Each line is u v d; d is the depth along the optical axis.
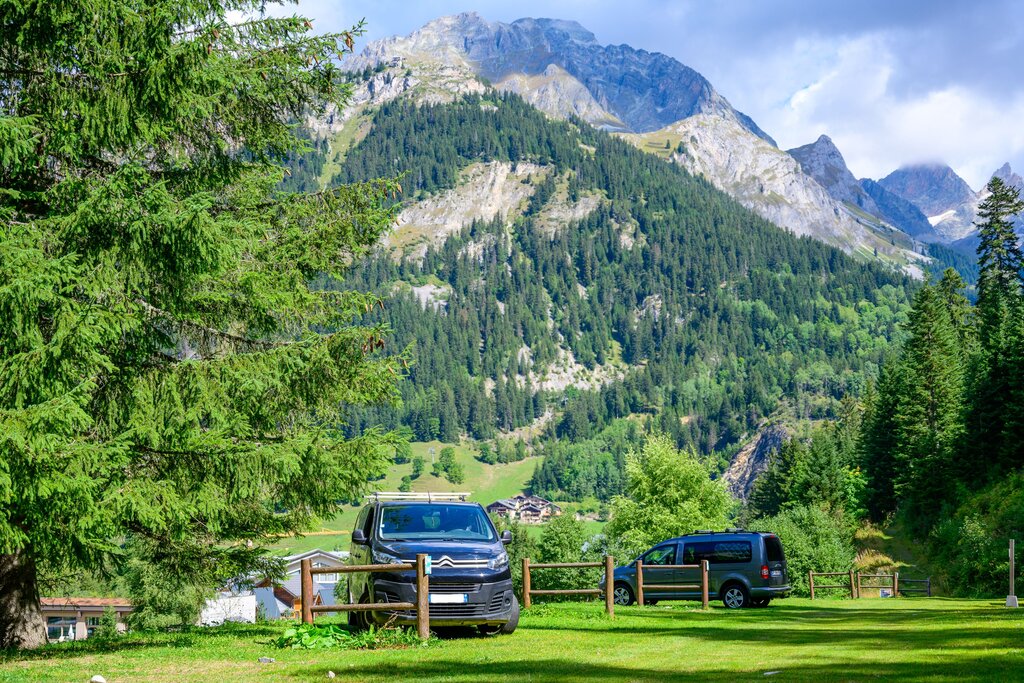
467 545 14.15
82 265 11.62
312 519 17.73
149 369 13.79
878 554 74.62
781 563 27.14
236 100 14.64
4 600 14.48
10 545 10.50
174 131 14.70
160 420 13.16
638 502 71.62
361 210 17.34
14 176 13.77
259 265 16.08
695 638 13.70
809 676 8.41
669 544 28.20
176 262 12.26
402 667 9.78
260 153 16.41
